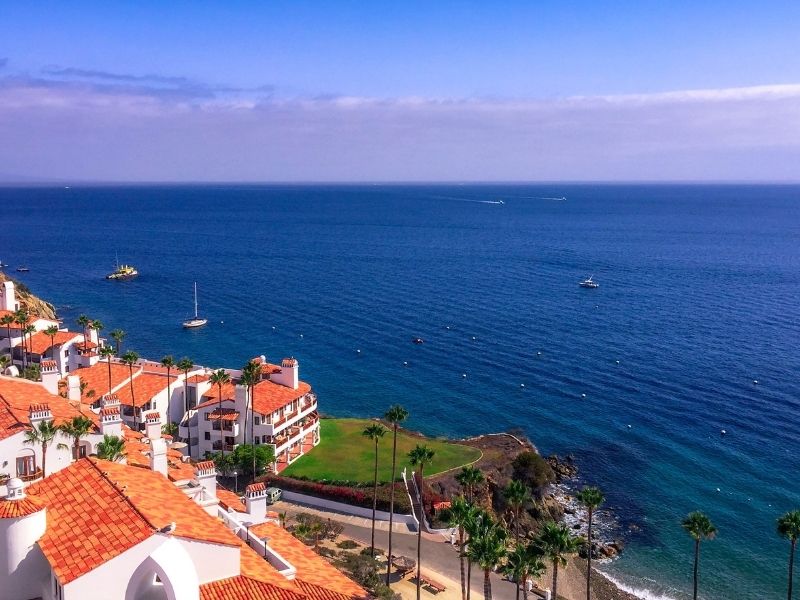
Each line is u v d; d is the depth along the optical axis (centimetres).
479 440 10575
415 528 7919
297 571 4622
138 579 3334
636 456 10325
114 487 4081
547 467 9531
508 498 6500
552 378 13712
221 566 3853
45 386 7181
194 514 4147
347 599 4381
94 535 3625
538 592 7000
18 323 12169
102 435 5944
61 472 4422
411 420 11594
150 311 19488
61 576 3341
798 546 8019
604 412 11969
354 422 11006
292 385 9769
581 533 8419
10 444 5234
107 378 9925
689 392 12812
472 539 5234
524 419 11700
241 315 19000
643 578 7544
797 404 12094
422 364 14612
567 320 18288
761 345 15700
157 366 10706
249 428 9138
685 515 8756
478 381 13575
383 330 17288
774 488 9256
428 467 9212
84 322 12250
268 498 8244
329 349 15712
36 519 3691
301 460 9294
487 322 18100
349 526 7856
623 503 9081
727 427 11219
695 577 5841
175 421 9900
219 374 9400
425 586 6669
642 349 15562
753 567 7675
